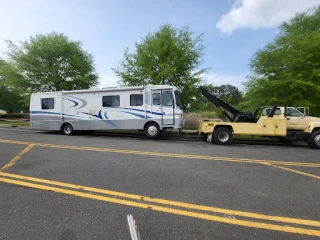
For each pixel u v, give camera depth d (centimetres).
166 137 1074
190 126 1533
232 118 965
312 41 1094
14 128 1445
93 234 221
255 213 270
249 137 1105
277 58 1189
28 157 550
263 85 1198
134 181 381
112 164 491
